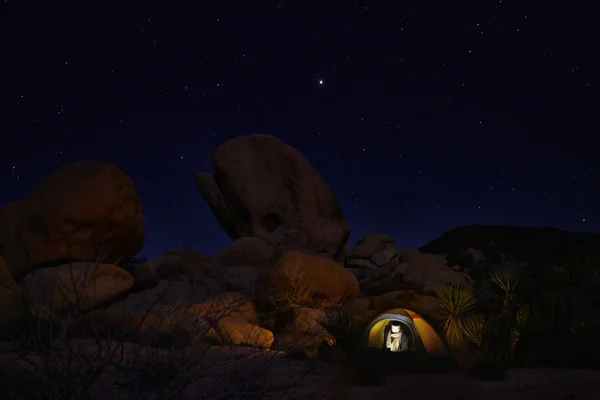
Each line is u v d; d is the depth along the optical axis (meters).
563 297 9.55
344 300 12.96
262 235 19.80
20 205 13.49
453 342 9.26
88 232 12.79
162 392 4.37
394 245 21.34
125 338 4.74
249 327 10.19
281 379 6.33
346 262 20.84
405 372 7.52
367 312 11.95
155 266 15.42
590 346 8.43
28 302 4.78
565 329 9.14
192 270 15.61
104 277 11.78
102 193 12.88
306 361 7.59
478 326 8.97
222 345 9.16
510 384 6.80
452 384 6.82
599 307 10.49
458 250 19.28
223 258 18.03
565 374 7.38
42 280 10.36
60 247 12.61
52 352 4.22
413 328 7.91
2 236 12.88
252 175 20.47
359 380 6.79
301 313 11.80
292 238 19.67
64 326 4.41
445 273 16.12
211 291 14.20
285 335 11.38
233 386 4.61
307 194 20.56
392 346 8.06
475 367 7.50
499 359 8.12
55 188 12.88
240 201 20.28
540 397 6.18
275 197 20.28
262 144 20.97
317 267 12.88
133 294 12.59
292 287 12.55
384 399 6.08
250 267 16.61
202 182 21.94
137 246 13.99
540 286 10.80
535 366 8.13
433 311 11.80
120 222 13.21
